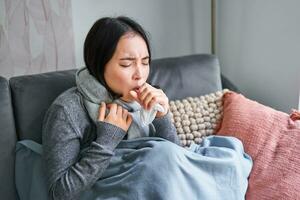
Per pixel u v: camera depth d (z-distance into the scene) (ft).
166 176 3.03
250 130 3.94
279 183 3.51
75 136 3.14
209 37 6.89
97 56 3.18
